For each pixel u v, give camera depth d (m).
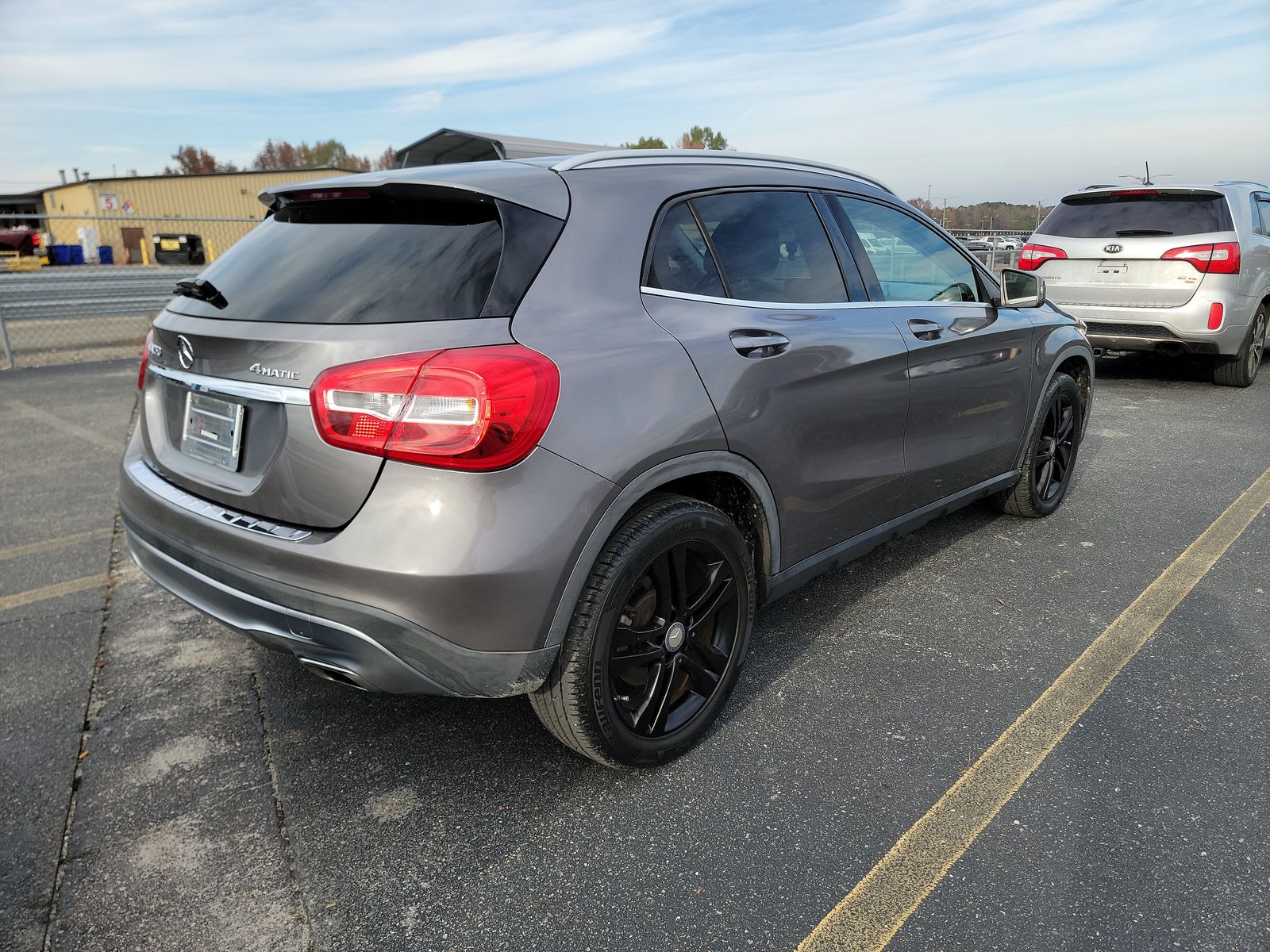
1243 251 7.10
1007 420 3.76
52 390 8.40
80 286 11.32
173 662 3.04
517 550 1.91
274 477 2.03
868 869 2.03
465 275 2.05
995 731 2.57
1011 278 3.67
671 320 2.33
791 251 2.80
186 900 1.96
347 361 1.91
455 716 2.70
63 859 2.09
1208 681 2.82
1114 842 2.09
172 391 2.45
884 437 3.01
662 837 2.15
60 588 3.68
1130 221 7.40
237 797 2.32
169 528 2.29
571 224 2.23
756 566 2.68
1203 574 3.67
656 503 2.23
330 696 2.82
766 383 2.47
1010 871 2.01
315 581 1.94
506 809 2.26
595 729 2.18
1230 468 5.24
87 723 2.66
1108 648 3.05
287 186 2.42
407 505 1.87
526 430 1.91
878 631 3.20
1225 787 2.29
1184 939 1.81
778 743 2.52
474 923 1.89
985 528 4.25
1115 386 8.05
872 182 3.33
